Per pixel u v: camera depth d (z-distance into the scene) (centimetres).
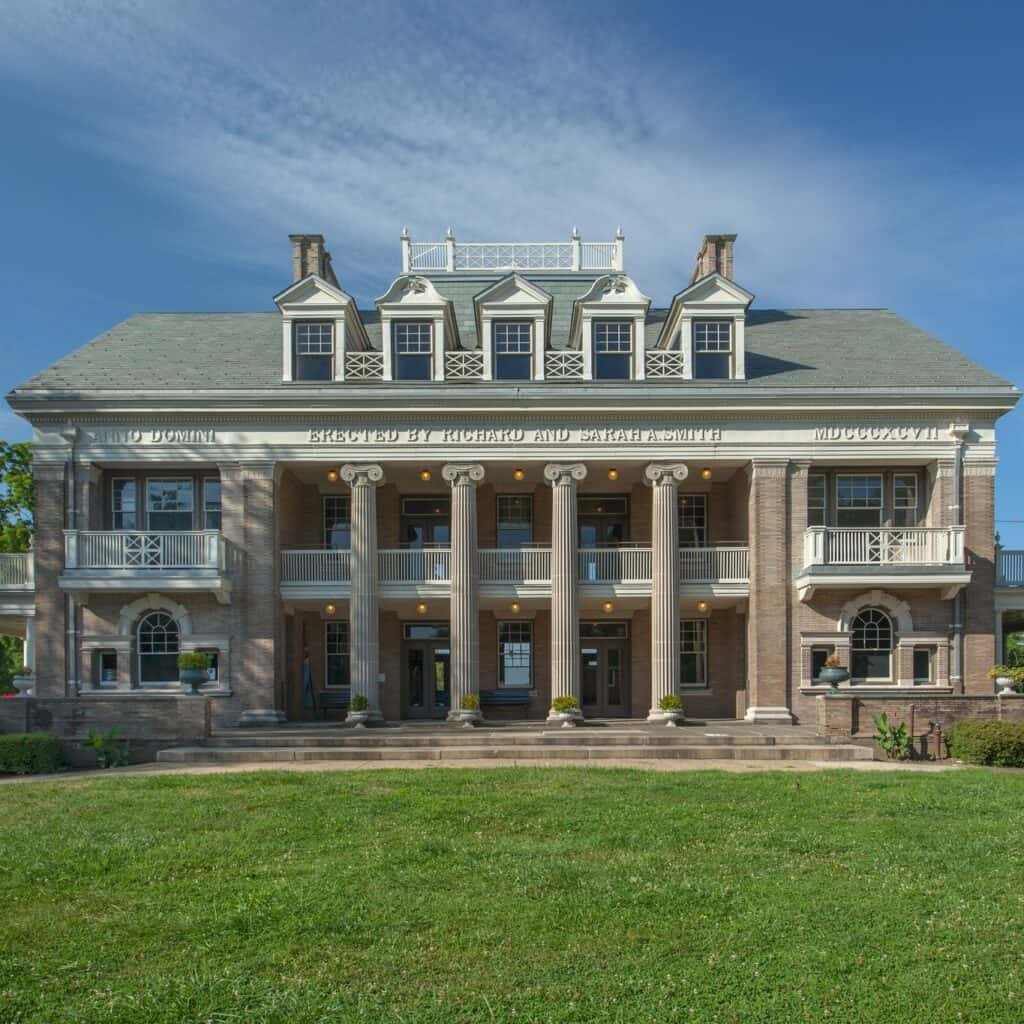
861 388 2978
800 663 2984
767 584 2995
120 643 2991
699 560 3094
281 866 1269
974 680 2981
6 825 1526
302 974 926
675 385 2988
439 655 3375
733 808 1588
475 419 3038
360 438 3039
